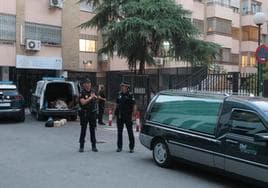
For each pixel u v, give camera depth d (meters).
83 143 11.91
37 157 10.98
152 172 9.40
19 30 29.09
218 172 8.49
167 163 9.77
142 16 23.47
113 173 9.23
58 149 12.27
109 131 16.98
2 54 28.38
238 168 7.97
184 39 24.45
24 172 9.22
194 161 9.04
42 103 20.30
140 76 22.19
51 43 30.89
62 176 8.88
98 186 8.11
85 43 33.50
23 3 29.30
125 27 22.97
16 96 19.70
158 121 10.19
